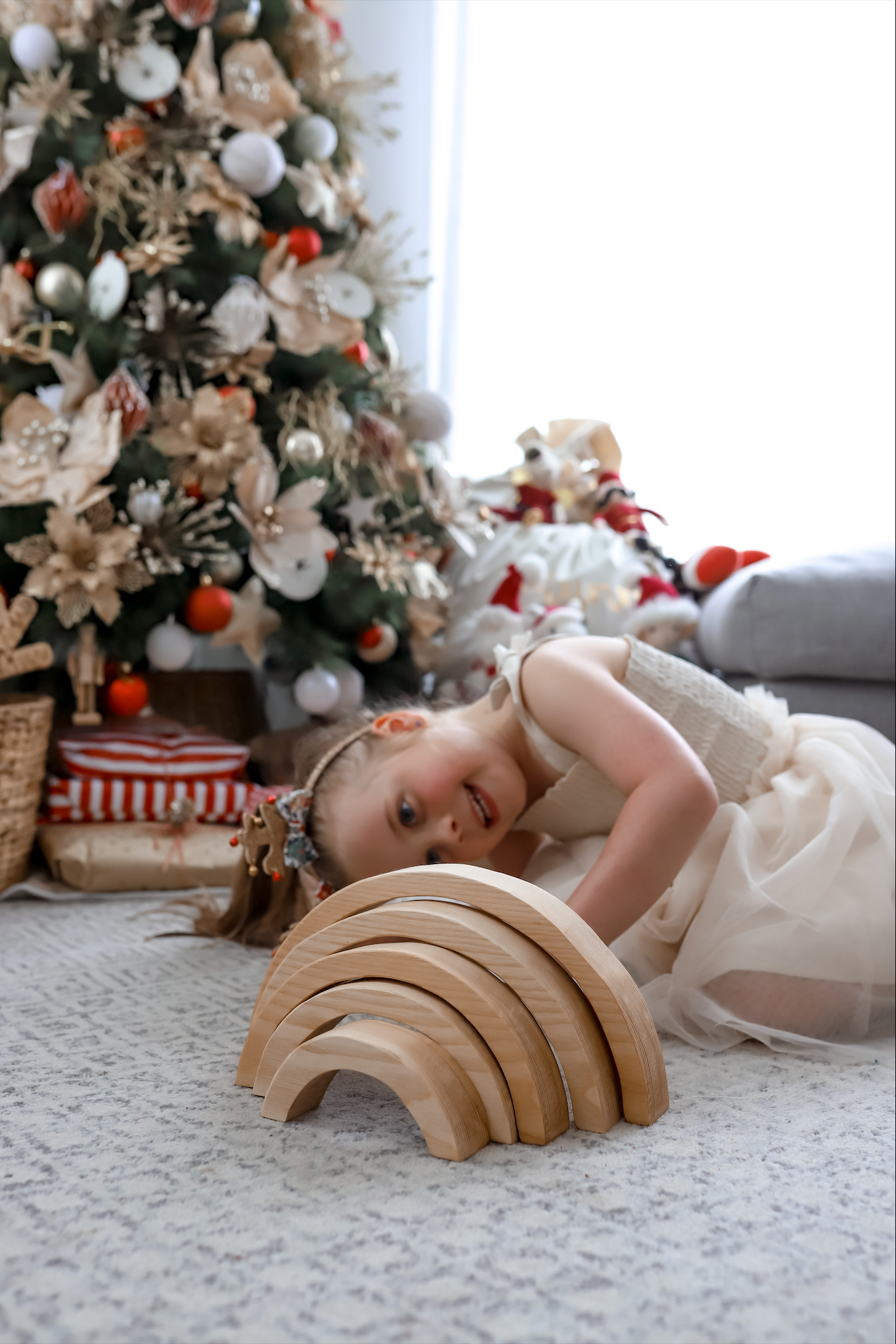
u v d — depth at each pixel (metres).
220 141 1.57
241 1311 0.45
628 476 2.24
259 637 1.61
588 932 0.68
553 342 2.27
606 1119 0.64
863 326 2.13
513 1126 0.62
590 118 2.24
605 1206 0.54
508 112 2.27
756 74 2.16
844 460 2.15
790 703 1.61
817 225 2.14
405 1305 0.45
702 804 0.86
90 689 1.55
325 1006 0.67
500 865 1.09
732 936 0.87
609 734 0.91
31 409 1.44
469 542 1.80
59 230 1.52
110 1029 0.84
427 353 2.34
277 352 1.69
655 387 2.23
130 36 1.54
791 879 0.89
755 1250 0.50
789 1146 0.62
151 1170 0.58
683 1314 0.44
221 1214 0.53
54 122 1.54
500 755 0.98
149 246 1.47
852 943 0.87
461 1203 0.54
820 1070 0.79
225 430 1.52
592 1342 0.42
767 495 2.18
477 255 2.29
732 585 1.71
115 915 1.29
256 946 1.13
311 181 1.66
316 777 0.99
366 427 1.76
